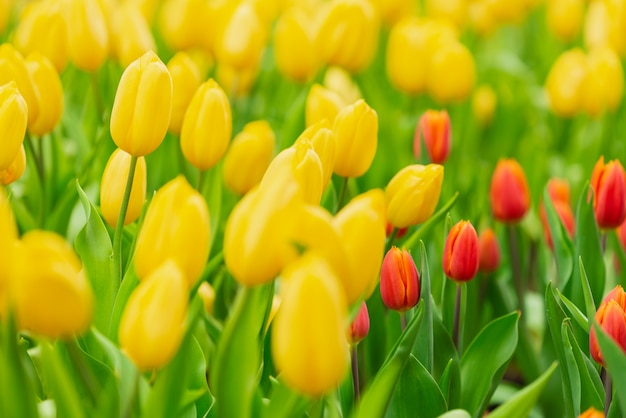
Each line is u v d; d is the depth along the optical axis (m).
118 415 1.35
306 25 1.97
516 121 2.30
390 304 1.50
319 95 1.65
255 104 2.10
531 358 1.65
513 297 1.79
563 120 2.31
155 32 2.31
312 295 1.25
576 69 2.04
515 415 1.37
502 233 1.79
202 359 1.45
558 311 1.51
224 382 1.34
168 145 1.81
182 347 1.33
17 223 1.69
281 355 1.26
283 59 1.98
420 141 1.70
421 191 1.51
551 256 1.84
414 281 1.49
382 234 1.32
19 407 1.32
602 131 2.01
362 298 1.35
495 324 1.53
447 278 1.60
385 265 1.49
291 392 1.33
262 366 1.46
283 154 1.36
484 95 2.32
